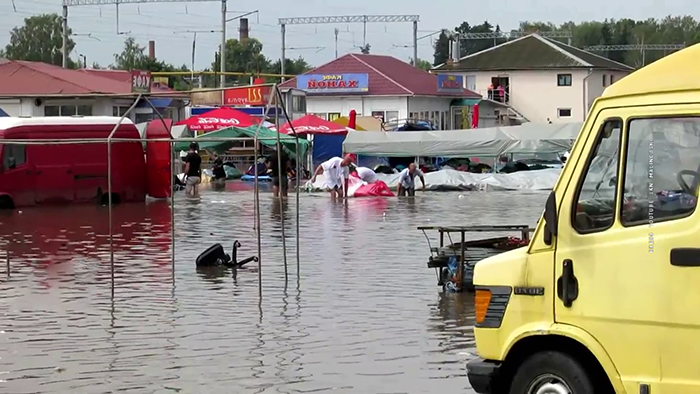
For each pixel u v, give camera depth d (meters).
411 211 35.69
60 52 129.12
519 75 95.94
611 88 8.38
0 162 37.72
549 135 51.94
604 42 131.75
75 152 39.66
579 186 8.48
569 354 8.62
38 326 15.04
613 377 8.27
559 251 8.55
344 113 78.88
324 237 27.06
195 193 45.28
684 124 7.99
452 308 16.20
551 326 8.54
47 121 38.75
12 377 11.96
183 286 18.70
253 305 16.62
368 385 11.36
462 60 99.12
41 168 38.72
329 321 15.19
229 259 21.44
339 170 43.12
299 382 11.53
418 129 62.72
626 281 8.20
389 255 23.03
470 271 17.67
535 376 8.73
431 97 80.62
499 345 8.86
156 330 14.66
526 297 8.71
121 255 23.45
